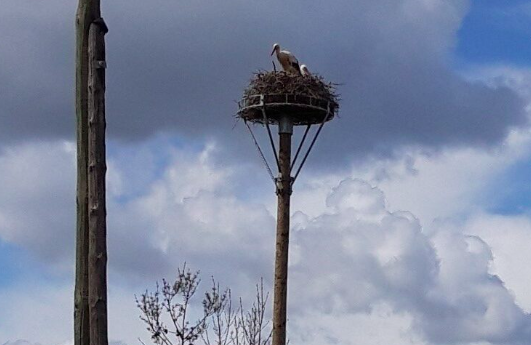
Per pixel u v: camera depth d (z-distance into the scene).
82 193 11.81
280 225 21.48
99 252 11.62
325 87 21.25
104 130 11.91
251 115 21.69
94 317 11.49
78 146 11.91
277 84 20.91
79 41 12.04
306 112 21.41
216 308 24.39
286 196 21.55
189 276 24.06
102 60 12.01
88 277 11.65
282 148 21.58
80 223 11.78
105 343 11.52
